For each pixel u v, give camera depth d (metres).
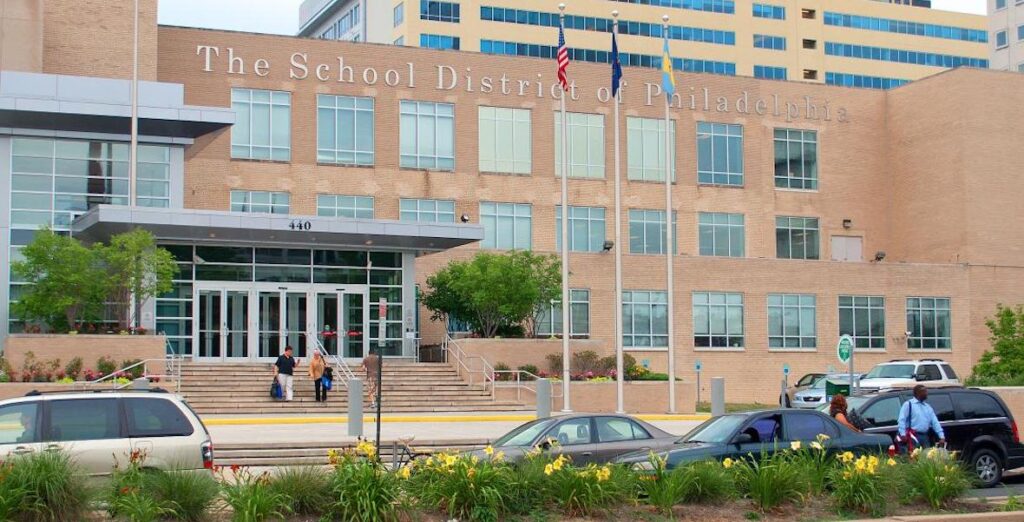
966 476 19.14
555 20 99.44
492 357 42.69
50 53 47.84
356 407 28.44
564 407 37.59
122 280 37.28
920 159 63.47
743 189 61.28
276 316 43.00
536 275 45.81
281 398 37.41
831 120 63.91
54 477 14.55
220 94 52.38
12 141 40.72
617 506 16.66
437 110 56.12
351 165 54.28
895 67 112.44
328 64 54.34
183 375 38.81
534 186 57.44
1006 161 62.16
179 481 15.21
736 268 57.28
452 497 15.72
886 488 17.62
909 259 63.88
